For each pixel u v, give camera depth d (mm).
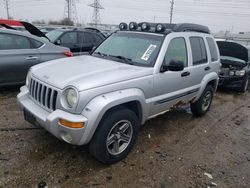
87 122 2785
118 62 3787
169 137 4316
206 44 5023
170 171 3312
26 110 3305
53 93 2971
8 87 5953
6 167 3061
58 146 3604
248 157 3912
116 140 3271
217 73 5438
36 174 2990
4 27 6184
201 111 5293
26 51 5602
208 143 4262
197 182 3148
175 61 3691
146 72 3494
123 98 3078
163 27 4078
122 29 4727
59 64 3662
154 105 3719
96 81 2941
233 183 3207
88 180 2975
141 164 3398
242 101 7398
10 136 3789
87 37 9234
